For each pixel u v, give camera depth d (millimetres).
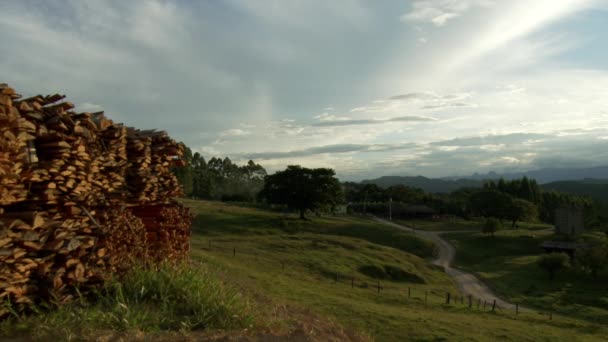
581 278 48094
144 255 9195
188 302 7434
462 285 46000
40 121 6719
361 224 80188
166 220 11156
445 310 27812
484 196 99625
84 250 7387
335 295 26719
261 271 32969
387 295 31922
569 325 25844
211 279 8922
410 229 87750
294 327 8578
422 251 65688
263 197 83250
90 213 7828
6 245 6027
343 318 18109
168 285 7766
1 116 5562
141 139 9758
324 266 43125
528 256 63812
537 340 19656
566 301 38531
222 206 88875
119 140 8750
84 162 7457
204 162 145500
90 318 6094
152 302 7402
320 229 72125
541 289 43625
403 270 47125
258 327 7406
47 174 6586
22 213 6316
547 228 92625
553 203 129000
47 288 6535
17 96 6090
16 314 5902
